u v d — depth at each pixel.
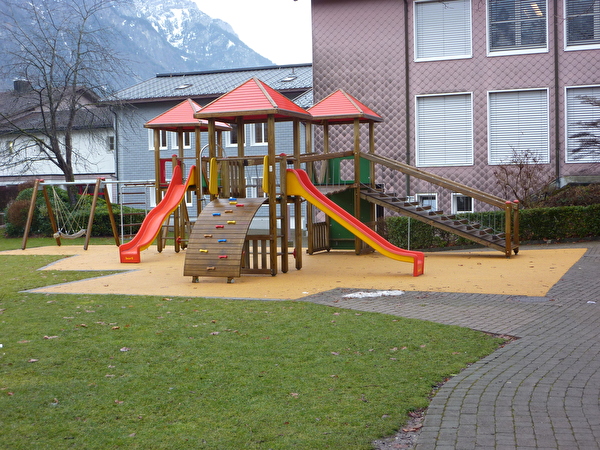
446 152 23.69
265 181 14.23
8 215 27.89
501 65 22.97
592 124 20.66
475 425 4.95
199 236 13.51
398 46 23.91
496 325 8.50
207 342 7.68
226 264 13.00
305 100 29.14
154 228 17.81
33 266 16.61
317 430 4.93
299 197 15.59
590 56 22.09
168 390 5.91
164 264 16.81
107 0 31.98
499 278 12.82
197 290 12.08
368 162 19.73
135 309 9.91
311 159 16.34
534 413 5.17
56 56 29.34
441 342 7.58
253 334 8.09
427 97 23.78
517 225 17.23
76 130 37.88
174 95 34.06
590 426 4.86
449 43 23.50
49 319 9.14
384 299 10.68
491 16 23.05
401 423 5.07
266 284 12.82
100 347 7.46
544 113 22.66
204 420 5.17
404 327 8.40
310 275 14.20
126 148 35.34
